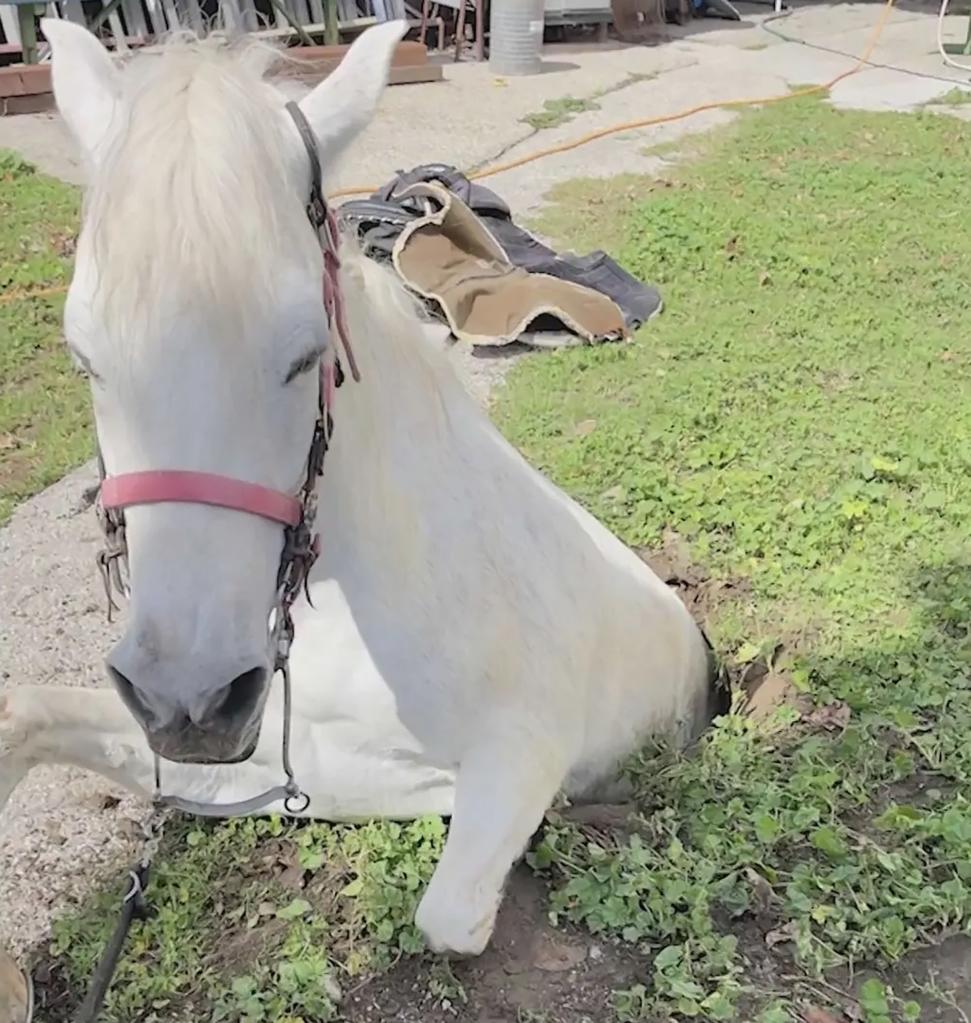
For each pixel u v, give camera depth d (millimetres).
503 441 2779
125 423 1710
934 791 2785
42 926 2564
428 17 12250
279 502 1796
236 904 2568
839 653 3336
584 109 10266
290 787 2334
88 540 4219
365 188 8156
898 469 4199
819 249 6852
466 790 2398
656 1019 2277
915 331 5730
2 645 3656
